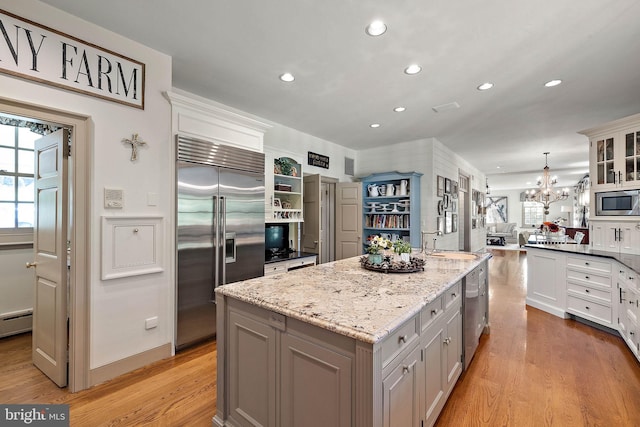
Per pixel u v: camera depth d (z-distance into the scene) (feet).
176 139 8.65
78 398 6.68
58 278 7.09
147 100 8.08
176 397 6.79
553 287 12.46
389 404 4.04
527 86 10.51
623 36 7.54
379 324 3.97
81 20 6.92
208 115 9.49
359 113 13.29
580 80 10.02
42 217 7.75
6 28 5.95
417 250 11.94
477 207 29.63
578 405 6.52
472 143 18.89
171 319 8.62
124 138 7.60
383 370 3.89
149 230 8.07
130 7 6.57
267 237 13.43
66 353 7.03
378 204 18.44
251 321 5.29
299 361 4.55
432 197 17.53
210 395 6.88
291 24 7.20
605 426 5.87
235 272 10.11
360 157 20.75
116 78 7.48
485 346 9.50
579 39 7.70
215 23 7.16
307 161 16.62
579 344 9.59
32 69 6.24
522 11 6.68
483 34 7.54
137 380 7.42
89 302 7.04
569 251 11.74
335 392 4.10
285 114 13.44
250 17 6.95
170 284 8.59
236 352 5.56
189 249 8.89
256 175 10.83
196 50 8.31
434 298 5.42
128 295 7.74
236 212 10.14
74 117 6.79
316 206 16.11
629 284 8.95
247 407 5.36
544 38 7.68
